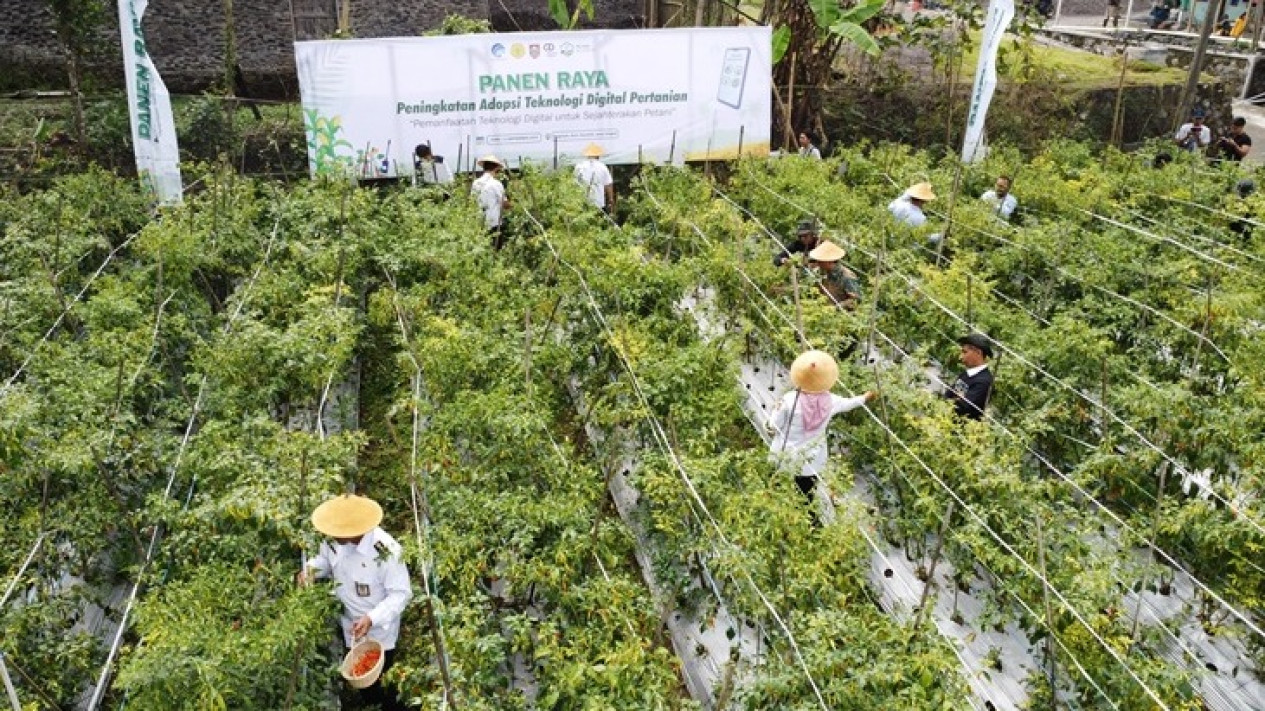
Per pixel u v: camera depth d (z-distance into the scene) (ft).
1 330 28.78
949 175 49.39
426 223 37.63
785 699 18.07
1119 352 33.63
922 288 33.73
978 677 20.25
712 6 61.21
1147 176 50.08
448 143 48.62
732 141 51.62
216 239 35.58
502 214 43.34
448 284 32.94
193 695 16.48
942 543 22.67
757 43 50.16
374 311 32.91
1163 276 35.45
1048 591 19.44
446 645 18.62
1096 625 19.34
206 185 42.19
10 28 54.85
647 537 25.70
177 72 59.06
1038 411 27.02
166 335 29.22
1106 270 36.27
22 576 20.15
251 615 18.25
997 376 29.55
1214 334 31.07
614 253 32.83
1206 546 22.74
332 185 41.96
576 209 39.42
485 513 21.93
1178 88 68.85
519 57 47.98
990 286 35.06
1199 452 25.05
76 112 47.26
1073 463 27.81
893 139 62.69
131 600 18.58
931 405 25.88
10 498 22.26
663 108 50.31
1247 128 78.13
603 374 30.12
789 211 43.21
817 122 60.49
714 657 22.61
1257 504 23.36
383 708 20.76
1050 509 23.25
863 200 43.55
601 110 49.70
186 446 23.11
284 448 21.68
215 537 19.95
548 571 20.47
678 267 33.19
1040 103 64.80
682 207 41.45
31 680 17.61
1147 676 18.61
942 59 62.95
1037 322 34.53
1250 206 45.98
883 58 68.59
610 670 17.31
